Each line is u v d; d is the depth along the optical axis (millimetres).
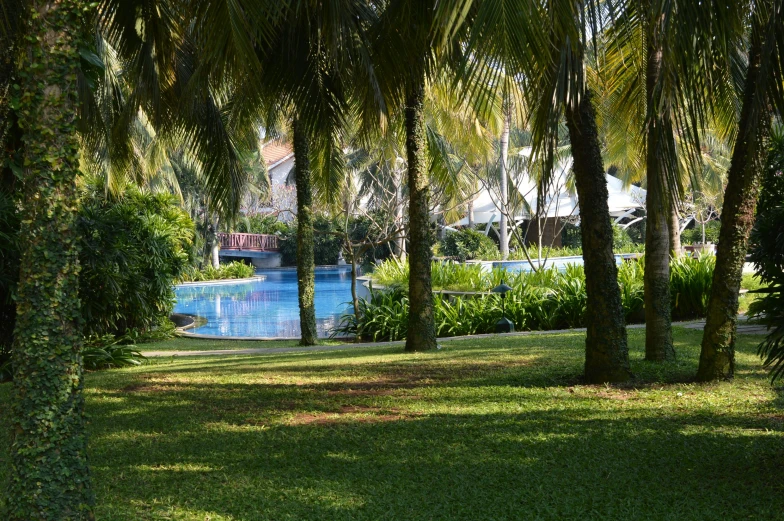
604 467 4312
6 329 9781
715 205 28797
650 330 8062
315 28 8844
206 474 4340
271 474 4312
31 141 2898
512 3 4180
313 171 13984
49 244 2928
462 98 4656
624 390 6562
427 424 5473
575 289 14672
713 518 3459
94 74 4750
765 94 5449
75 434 2996
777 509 3539
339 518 3568
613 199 27234
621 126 11312
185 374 8578
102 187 16156
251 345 14266
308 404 6367
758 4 5086
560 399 6281
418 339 10617
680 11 4719
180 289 31078
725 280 6574
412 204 10695
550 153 5156
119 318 13523
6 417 5570
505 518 3531
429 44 8000
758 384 6465
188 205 32188
